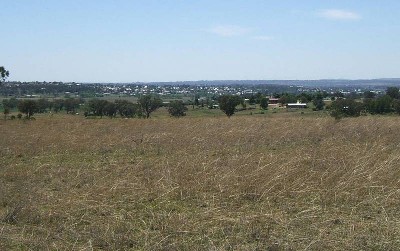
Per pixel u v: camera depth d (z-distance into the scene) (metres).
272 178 9.54
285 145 16.20
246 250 6.14
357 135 17.39
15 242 6.48
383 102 34.22
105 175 10.94
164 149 15.57
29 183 9.94
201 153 13.93
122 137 18.36
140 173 11.10
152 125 22.55
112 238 6.56
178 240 6.56
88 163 13.09
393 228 6.87
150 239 6.59
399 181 9.35
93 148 15.99
